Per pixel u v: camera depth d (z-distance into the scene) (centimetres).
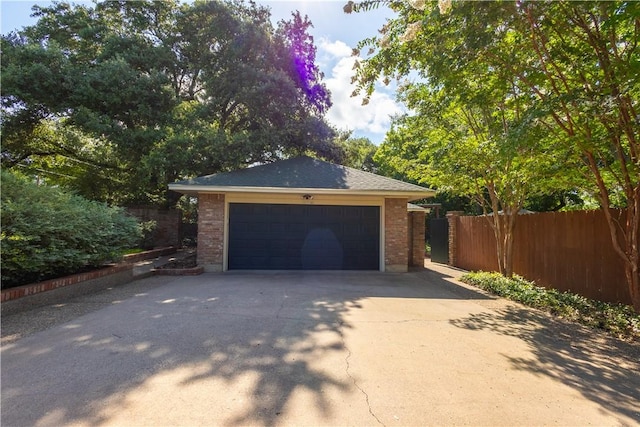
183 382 296
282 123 1599
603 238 643
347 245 1040
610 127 490
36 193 608
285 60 1614
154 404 261
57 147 1573
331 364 342
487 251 1051
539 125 505
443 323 503
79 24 1516
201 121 1493
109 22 1620
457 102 650
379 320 507
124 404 260
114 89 1332
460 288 796
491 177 807
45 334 414
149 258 1248
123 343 387
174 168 1353
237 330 442
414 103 824
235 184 966
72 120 1370
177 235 1606
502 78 538
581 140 500
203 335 419
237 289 717
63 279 601
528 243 852
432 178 959
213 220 993
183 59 1702
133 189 1602
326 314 532
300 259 1026
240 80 1537
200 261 988
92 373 310
